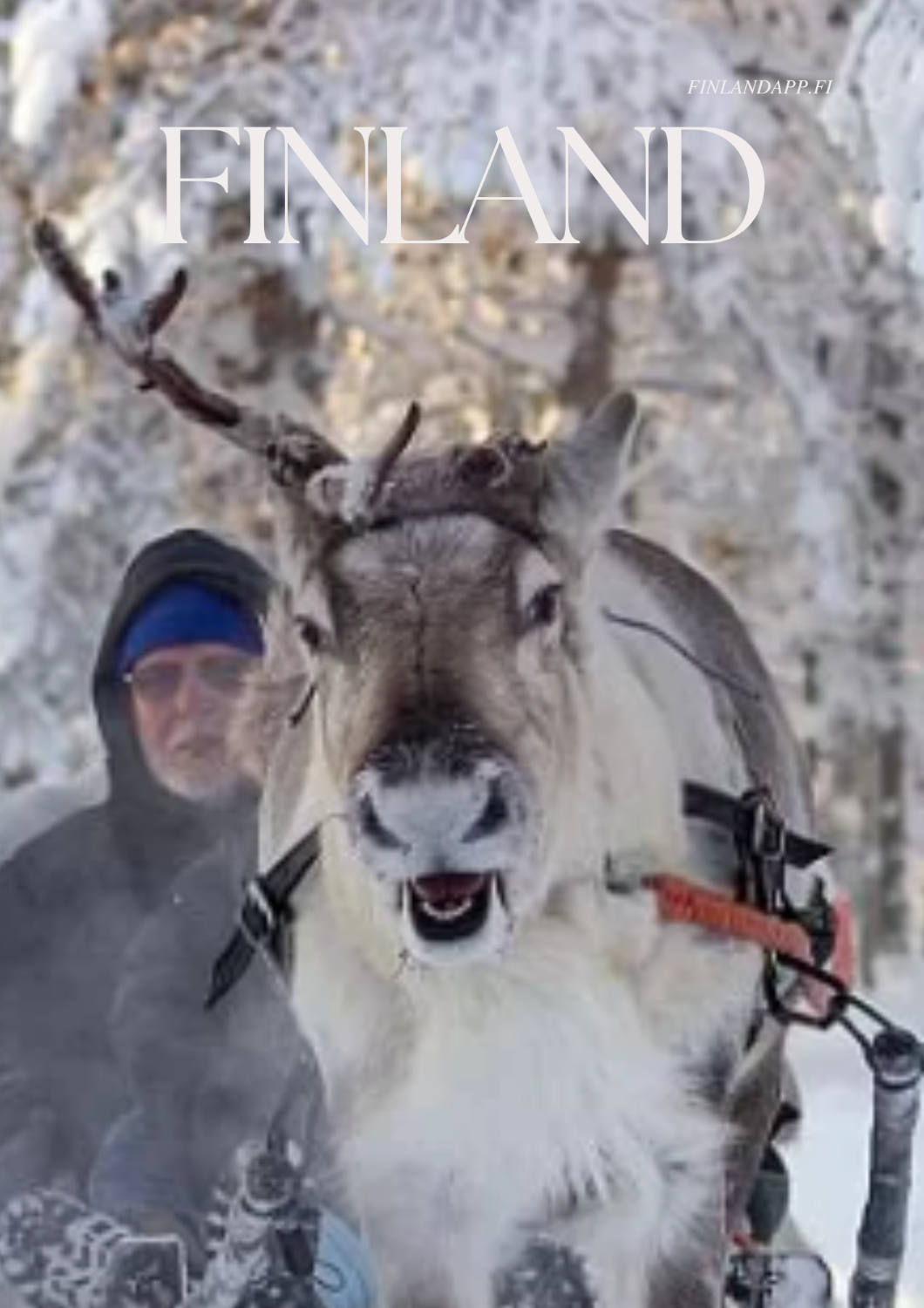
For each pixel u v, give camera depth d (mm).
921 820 13492
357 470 3420
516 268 12523
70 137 11766
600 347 12320
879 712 13047
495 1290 3797
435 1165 3748
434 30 11633
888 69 8656
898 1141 4027
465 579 3357
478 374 12562
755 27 12320
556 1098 3682
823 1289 4309
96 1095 4383
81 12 11727
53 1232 4008
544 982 3627
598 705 3656
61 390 11773
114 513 11742
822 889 4391
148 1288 3883
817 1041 10391
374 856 3227
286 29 11812
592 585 3645
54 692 11602
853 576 12531
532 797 3289
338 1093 3770
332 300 12359
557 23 11617
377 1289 3850
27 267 11805
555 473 3496
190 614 4438
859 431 12742
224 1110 4148
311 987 3777
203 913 4246
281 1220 3727
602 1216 3783
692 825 3914
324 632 3402
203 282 12125
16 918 4461
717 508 12461
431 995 3637
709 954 3811
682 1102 3803
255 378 12305
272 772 3961
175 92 11773
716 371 12312
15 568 11648
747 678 4344
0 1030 4410
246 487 11812
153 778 4453
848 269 12383
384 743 3223
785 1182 4406
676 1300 3846
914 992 12422
